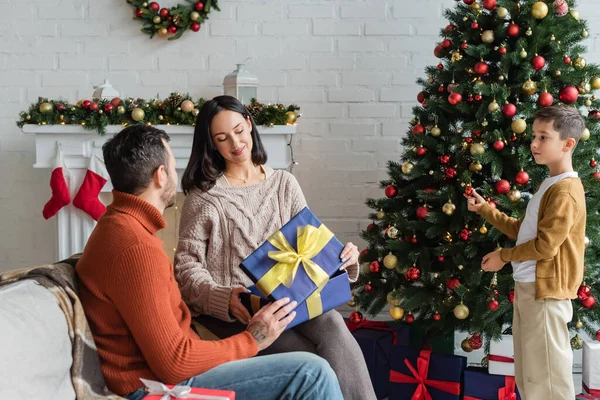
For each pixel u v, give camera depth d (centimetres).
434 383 245
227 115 222
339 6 340
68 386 137
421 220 271
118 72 345
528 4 254
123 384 146
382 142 347
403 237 277
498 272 261
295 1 340
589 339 320
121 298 142
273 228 223
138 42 343
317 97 345
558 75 256
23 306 131
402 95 344
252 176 232
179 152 314
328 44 342
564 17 257
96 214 308
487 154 251
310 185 350
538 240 208
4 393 114
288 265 184
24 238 353
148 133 156
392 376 255
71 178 312
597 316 255
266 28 342
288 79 345
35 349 126
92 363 143
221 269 220
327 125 347
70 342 140
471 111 265
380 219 284
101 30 342
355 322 280
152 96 345
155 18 332
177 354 143
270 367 156
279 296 180
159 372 143
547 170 253
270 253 185
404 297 266
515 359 227
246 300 198
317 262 188
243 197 225
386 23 340
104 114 303
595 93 329
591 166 255
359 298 284
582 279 233
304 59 344
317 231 192
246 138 225
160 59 344
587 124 260
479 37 266
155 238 152
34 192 350
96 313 147
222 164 231
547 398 213
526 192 276
